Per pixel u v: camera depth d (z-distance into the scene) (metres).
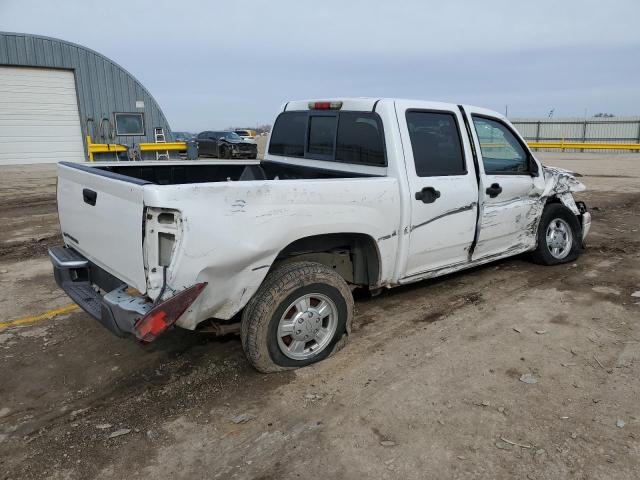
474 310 4.93
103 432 3.17
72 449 3.02
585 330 4.44
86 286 3.91
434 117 4.59
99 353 4.21
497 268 6.19
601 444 2.94
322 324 3.93
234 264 3.31
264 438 3.08
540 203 5.80
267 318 3.58
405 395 3.48
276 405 3.41
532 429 3.09
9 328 4.70
